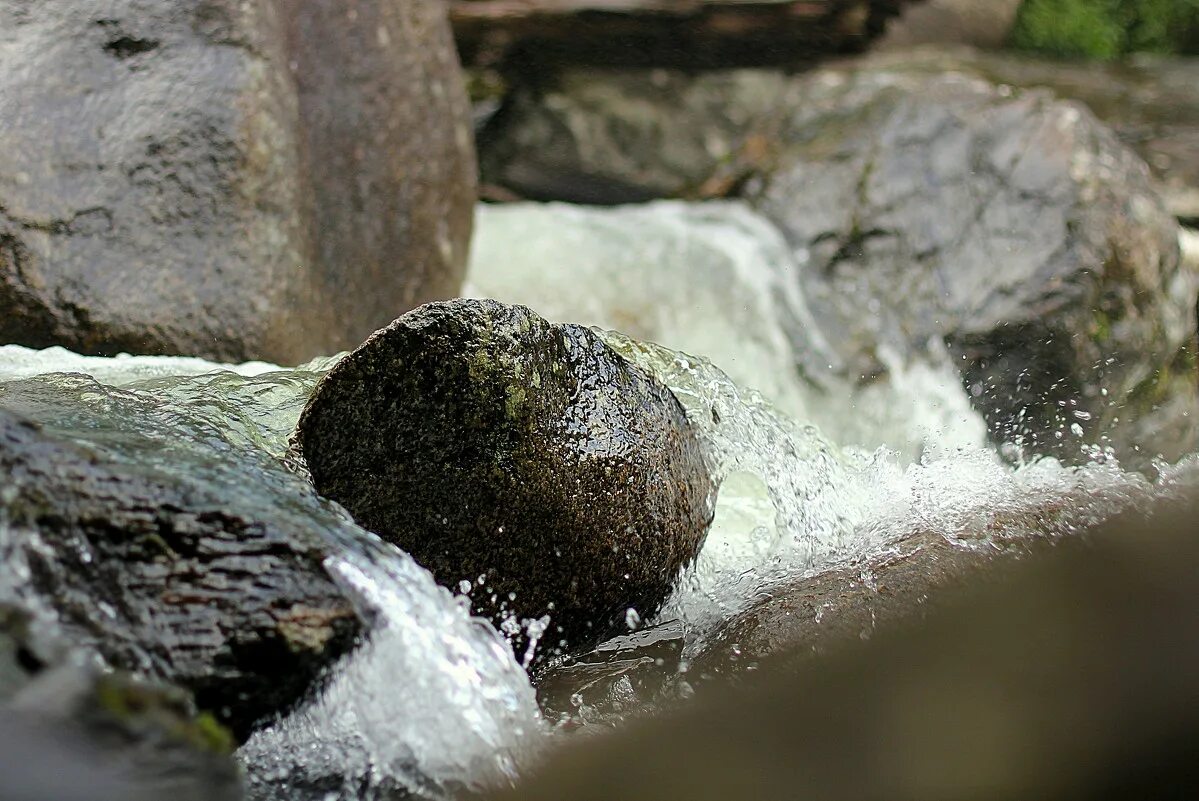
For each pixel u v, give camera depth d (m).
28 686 2.47
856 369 8.79
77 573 2.95
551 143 10.80
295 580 3.16
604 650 4.24
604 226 10.02
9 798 2.25
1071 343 8.53
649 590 4.36
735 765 2.98
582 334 4.39
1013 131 9.38
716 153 10.89
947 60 11.95
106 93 6.05
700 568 4.70
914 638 2.95
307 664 3.09
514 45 10.78
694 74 11.10
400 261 7.46
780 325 9.05
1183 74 12.27
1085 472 5.70
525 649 4.06
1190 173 10.44
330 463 4.09
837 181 9.56
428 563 4.01
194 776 2.53
